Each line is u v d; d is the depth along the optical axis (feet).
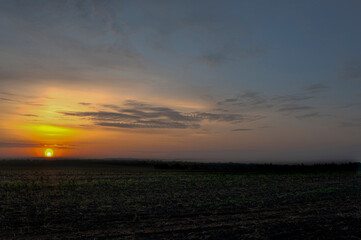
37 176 97.66
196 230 33.12
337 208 46.65
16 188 64.69
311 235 31.12
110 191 62.39
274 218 39.45
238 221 37.63
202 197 56.59
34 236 30.37
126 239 29.50
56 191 61.21
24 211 41.55
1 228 33.04
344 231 32.48
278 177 107.96
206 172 140.67
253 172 143.43
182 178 97.35
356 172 144.66
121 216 39.47
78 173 115.55
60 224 35.01
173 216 40.14
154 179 91.76
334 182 89.97
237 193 63.10
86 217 38.47
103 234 31.22
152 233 31.78
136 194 58.95
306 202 52.34
